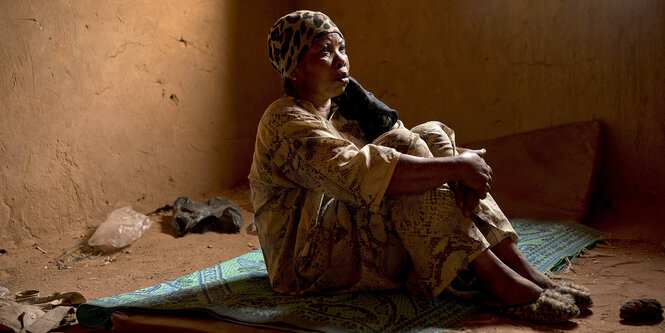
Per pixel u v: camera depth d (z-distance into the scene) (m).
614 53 4.52
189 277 3.06
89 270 3.72
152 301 2.60
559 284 2.39
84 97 4.40
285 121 2.44
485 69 5.14
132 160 4.76
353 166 2.26
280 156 2.46
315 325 2.19
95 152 4.49
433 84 5.45
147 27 4.82
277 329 2.19
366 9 5.76
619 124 4.56
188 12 5.15
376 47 5.74
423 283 2.39
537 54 4.86
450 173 2.27
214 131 5.47
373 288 2.50
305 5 6.14
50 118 4.20
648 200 4.44
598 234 3.93
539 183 4.61
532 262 3.22
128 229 4.25
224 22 5.50
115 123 4.62
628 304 2.32
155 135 4.94
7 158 3.98
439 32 5.36
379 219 2.41
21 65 4.03
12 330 2.43
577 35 4.66
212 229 4.49
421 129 2.57
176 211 4.57
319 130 2.38
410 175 2.25
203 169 5.38
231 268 3.22
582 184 4.41
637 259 3.41
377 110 2.64
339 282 2.54
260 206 2.70
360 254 2.47
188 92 5.20
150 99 4.88
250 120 5.84
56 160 4.25
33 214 4.12
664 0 4.29
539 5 4.80
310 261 2.53
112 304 2.56
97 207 4.51
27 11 4.04
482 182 2.30
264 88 5.95
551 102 4.84
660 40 4.33
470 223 2.35
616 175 4.61
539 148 4.74
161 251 4.05
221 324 2.29
